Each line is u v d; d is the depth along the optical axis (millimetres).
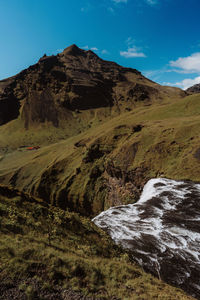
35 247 12414
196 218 28875
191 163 47250
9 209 16172
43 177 116812
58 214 19969
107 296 10062
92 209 86625
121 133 95875
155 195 40156
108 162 80938
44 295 8766
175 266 18625
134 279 13109
